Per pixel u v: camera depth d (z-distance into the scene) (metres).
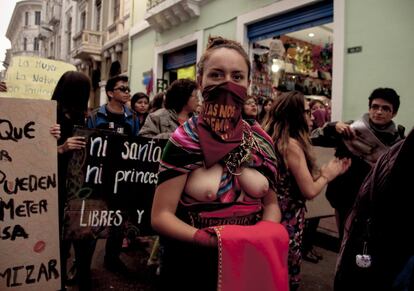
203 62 1.24
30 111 2.22
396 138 2.77
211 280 1.12
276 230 1.20
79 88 2.66
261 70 7.45
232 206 1.18
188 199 1.17
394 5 4.63
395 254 1.26
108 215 2.60
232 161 1.19
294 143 2.04
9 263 2.14
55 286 2.24
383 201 1.29
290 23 6.46
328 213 3.53
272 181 1.29
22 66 4.16
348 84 5.19
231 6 7.73
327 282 3.39
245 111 4.24
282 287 1.14
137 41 12.11
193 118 1.22
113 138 2.62
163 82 10.62
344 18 5.25
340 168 2.14
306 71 8.02
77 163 2.51
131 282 3.24
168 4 9.18
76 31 20.72
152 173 2.75
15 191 2.18
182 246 1.17
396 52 4.61
